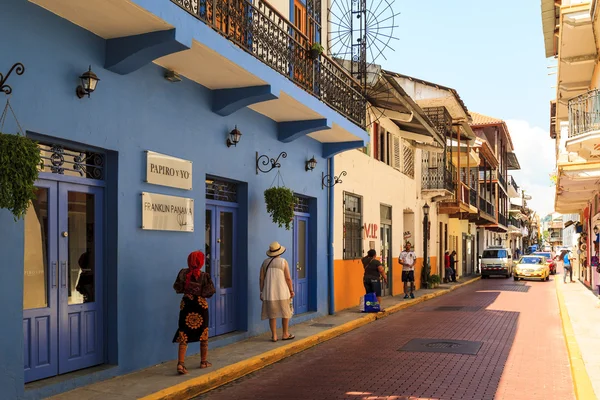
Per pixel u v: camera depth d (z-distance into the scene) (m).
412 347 11.31
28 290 6.82
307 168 14.42
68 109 7.15
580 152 18.81
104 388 7.27
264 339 11.44
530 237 106.94
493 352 10.79
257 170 12.00
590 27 16.03
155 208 8.73
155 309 8.75
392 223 22.64
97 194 7.96
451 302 21.28
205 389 7.91
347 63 16.33
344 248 17.05
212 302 10.76
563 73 19.73
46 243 7.09
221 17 9.11
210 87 10.23
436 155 27.91
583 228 32.06
